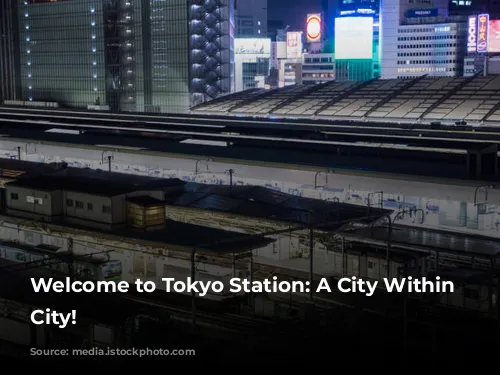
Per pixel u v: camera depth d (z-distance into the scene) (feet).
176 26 519.60
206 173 265.54
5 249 173.99
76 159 306.55
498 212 204.23
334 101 456.45
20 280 149.89
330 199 235.20
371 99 444.96
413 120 396.57
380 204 218.59
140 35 537.65
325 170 236.02
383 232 189.57
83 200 178.91
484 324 136.87
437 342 130.62
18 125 403.95
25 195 187.93
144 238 165.89
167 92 532.32
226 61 538.06
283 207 200.03
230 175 239.30
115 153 292.40
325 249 180.04
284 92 506.48
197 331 138.10
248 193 216.33
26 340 135.54
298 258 186.39
